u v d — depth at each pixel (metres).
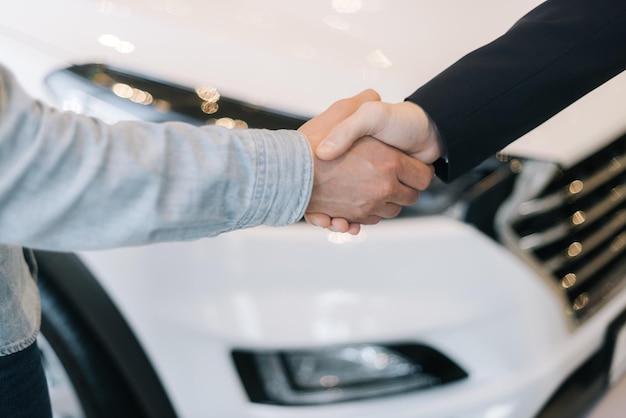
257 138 0.68
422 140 0.85
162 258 1.16
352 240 1.14
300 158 0.69
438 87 0.85
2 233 0.59
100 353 1.24
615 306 1.44
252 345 1.16
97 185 0.59
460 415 1.24
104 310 1.20
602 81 0.90
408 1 1.43
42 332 1.25
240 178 0.66
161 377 1.22
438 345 1.19
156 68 1.22
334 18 1.35
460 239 1.16
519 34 0.88
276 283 1.14
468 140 0.85
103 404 1.28
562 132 1.27
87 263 1.19
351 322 1.15
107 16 1.26
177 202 0.63
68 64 1.23
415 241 1.15
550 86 0.87
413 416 1.23
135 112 1.19
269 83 1.20
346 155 0.82
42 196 0.58
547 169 1.22
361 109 0.81
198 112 1.18
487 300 1.19
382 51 1.29
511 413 1.26
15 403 0.85
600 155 1.34
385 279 1.15
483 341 1.20
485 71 0.85
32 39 1.27
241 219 0.69
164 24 1.25
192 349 1.18
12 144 0.56
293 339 1.15
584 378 1.43
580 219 1.31
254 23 1.29
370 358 1.22
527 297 1.22
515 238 1.21
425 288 1.16
